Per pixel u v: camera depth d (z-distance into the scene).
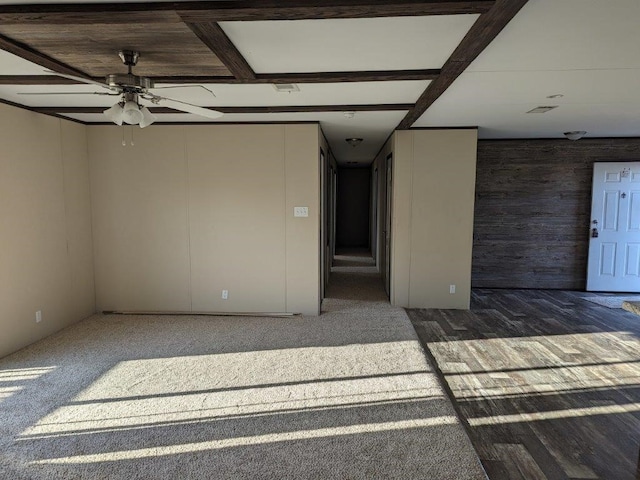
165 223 4.95
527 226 6.44
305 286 4.93
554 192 6.36
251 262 4.95
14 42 2.28
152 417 2.72
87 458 2.30
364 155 8.22
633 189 6.21
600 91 3.32
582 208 6.35
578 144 6.25
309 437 2.51
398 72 2.79
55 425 2.62
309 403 2.90
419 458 2.31
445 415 2.75
